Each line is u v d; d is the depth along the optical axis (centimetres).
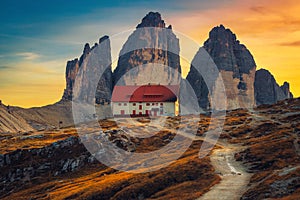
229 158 12100
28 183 13525
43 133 18600
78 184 12062
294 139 12712
